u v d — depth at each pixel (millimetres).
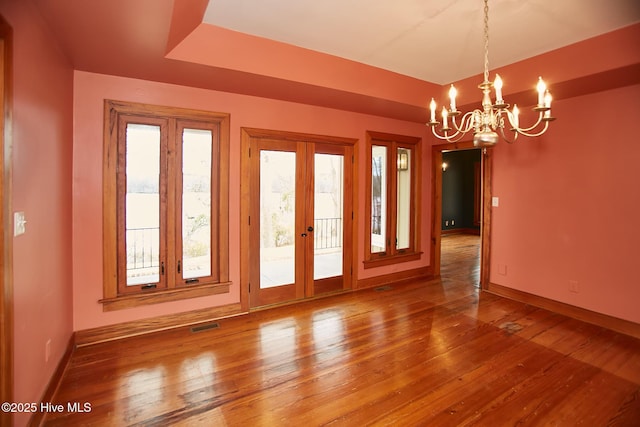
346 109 4027
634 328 3012
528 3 2203
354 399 2082
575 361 2549
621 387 2213
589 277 3336
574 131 3426
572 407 2008
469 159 9867
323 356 2615
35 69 1798
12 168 1486
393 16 2396
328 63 3127
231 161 3387
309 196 3930
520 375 2352
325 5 2258
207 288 3287
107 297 2859
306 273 3951
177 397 2092
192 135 3223
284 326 3191
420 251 5035
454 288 4465
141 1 1735
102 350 2686
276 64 2865
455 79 3750
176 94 3082
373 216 4555
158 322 3086
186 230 3219
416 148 4922
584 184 3365
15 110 1542
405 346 2787
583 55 2752
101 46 2277
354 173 4254
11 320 1477
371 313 3545
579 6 2232
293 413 1951
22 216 1632
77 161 2727
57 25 1980
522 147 3902
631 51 2500
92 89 2762
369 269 4500
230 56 2668
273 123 3598
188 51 2520
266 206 3652
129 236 2980
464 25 2512
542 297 3736
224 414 1939
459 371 2402
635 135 3000
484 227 4328
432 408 1996
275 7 2291
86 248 2781
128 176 2959
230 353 2656
